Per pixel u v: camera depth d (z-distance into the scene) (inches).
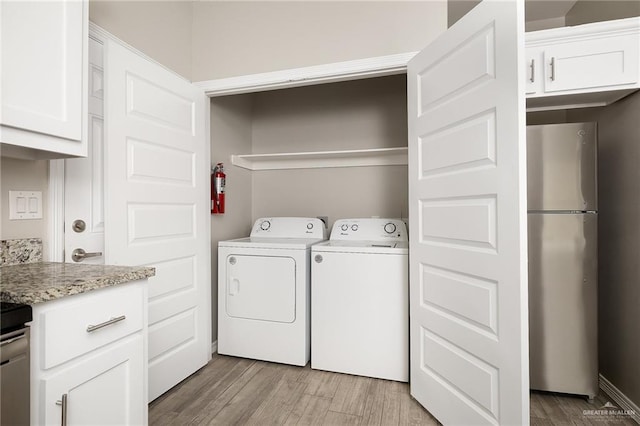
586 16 92.5
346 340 84.2
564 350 72.4
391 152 103.5
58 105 44.1
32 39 40.8
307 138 122.3
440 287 63.1
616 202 74.7
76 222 59.3
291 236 107.2
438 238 63.7
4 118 37.6
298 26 84.4
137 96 66.5
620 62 66.0
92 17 62.6
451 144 59.4
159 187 72.4
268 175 124.9
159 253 72.1
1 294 33.4
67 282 38.0
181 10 88.2
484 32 52.1
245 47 88.4
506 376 48.5
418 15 75.5
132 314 45.2
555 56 69.2
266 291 90.7
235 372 85.5
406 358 79.5
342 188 117.5
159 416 66.5
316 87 121.6
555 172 72.3
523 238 46.0
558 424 64.4
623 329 71.6
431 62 64.9
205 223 88.6
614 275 75.0
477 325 54.3
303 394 75.1
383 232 98.3
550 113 102.1
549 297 72.7
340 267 84.7
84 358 38.2
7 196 49.9
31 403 33.1
